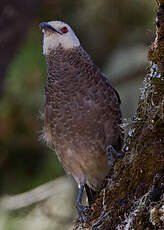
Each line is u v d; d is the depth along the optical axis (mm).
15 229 12430
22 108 13047
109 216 6316
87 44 14203
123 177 6348
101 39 14242
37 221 12586
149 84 6449
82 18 13969
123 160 6492
